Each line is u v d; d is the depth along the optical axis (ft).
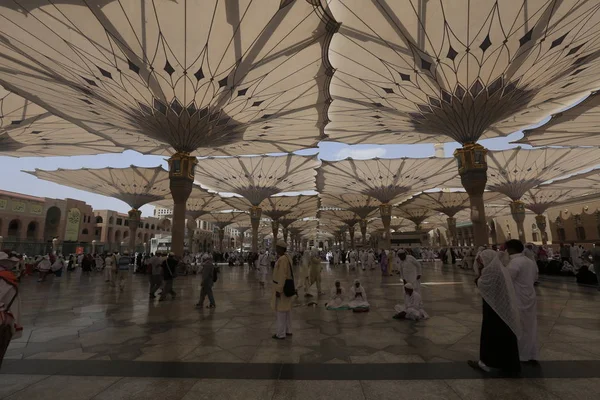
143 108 44.24
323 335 16.72
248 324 19.89
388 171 90.38
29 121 55.16
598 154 74.54
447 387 9.96
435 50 38.55
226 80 40.09
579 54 38.91
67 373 11.57
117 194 98.07
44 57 35.14
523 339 11.96
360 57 42.16
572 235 137.90
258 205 106.73
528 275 12.28
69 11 29.68
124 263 66.90
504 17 34.30
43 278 53.11
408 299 20.80
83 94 41.34
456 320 19.77
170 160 51.11
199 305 26.61
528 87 43.37
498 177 87.61
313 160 88.02
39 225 144.77
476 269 12.83
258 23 32.63
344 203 134.10
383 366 11.93
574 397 9.12
